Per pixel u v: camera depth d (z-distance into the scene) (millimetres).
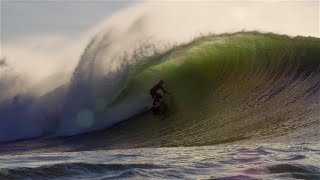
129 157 9609
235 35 23656
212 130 16812
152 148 13344
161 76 20703
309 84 19891
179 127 17750
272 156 9164
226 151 10555
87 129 18625
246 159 8742
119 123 18656
